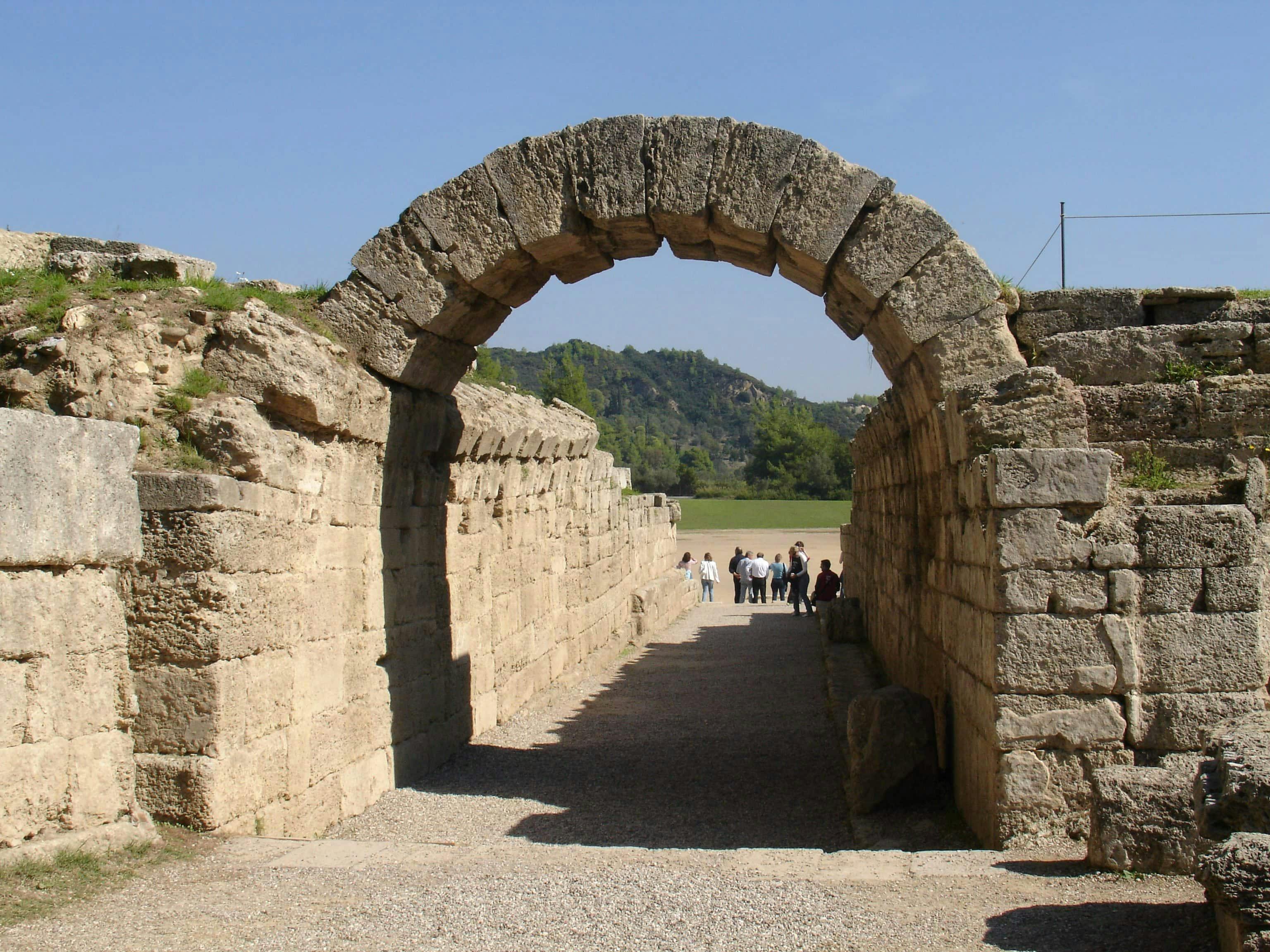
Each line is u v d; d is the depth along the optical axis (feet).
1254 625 28.45
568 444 63.98
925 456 41.01
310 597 33.12
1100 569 28.73
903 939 20.89
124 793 26.35
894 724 35.17
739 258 39.86
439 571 44.09
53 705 24.31
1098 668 28.50
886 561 59.26
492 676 51.16
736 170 36.24
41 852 23.53
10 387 30.07
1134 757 28.45
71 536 24.52
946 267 35.09
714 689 63.16
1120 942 20.43
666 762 44.21
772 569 128.47
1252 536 28.58
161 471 28.58
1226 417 35.22
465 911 22.62
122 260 36.37
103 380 30.50
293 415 32.65
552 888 24.11
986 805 29.84
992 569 29.32
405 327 37.68
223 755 28.30
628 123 36.81
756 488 370.12
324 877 25.18
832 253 35.73
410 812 36.09
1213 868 18.20
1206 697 28.37
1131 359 36.27
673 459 465.88
